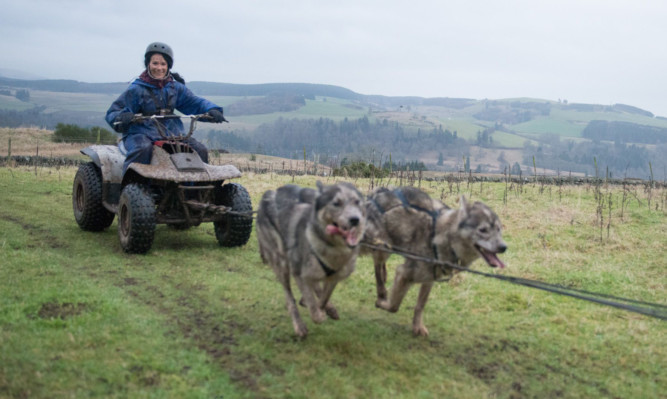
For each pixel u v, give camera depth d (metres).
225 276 7.87
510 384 5.10
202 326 6.01
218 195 9.80
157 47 9.89
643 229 11.34
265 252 6.23
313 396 4.60
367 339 5.91
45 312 6.02
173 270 8.10
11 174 17.95
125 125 9.54
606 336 6.27
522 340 6.11
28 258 8.16
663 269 8.94
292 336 5.84
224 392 4.57
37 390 4.36
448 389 4.91
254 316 6.38
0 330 5.42
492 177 19.31
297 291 7.27
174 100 10.20
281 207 5.88
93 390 4.43
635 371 5.49
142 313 6.22
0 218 11.27
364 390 4.77
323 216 5.07
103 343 5.32
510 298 7.44
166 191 9.23
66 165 22.42
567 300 7.46
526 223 11.79
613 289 8.02
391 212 6.09
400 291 5.97
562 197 14.67
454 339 6.07
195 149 9.80
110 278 7.59
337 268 5.34
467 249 5.64
